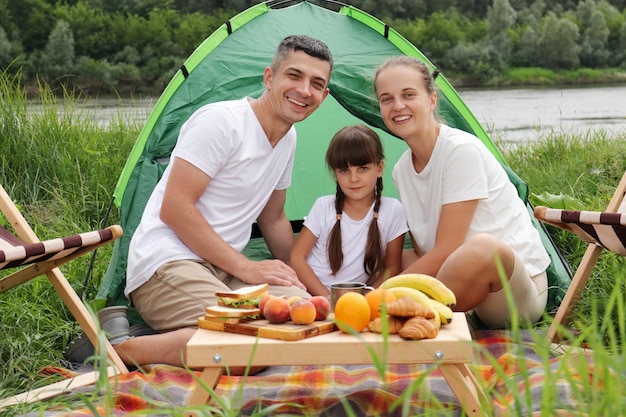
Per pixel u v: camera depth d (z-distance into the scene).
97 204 4.36
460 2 25.28
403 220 3.18
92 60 20.86
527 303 2.78
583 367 1.54
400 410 2.23
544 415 1.47
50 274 2.71
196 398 2.03
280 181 3.19
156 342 2.67
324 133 3.96
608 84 22.52
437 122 2.99
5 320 2.97
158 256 2.83
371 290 2.25
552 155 5.63
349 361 1.97
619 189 2.90
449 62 23.64
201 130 2.86
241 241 3.02
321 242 3.20
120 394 2.41
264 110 2.97
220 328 2.10
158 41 21.55
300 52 2.89
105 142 5.43
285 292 2.76
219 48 3.70
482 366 2.55
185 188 2.83
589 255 2.76
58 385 2.54
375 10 23.88
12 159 4.71
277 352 1.98
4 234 2.72
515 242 2.90
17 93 5.08
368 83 3.63
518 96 17.30
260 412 1.73
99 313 2.90
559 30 23.91
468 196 2.84
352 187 3.11
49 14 21.08
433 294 2.17
